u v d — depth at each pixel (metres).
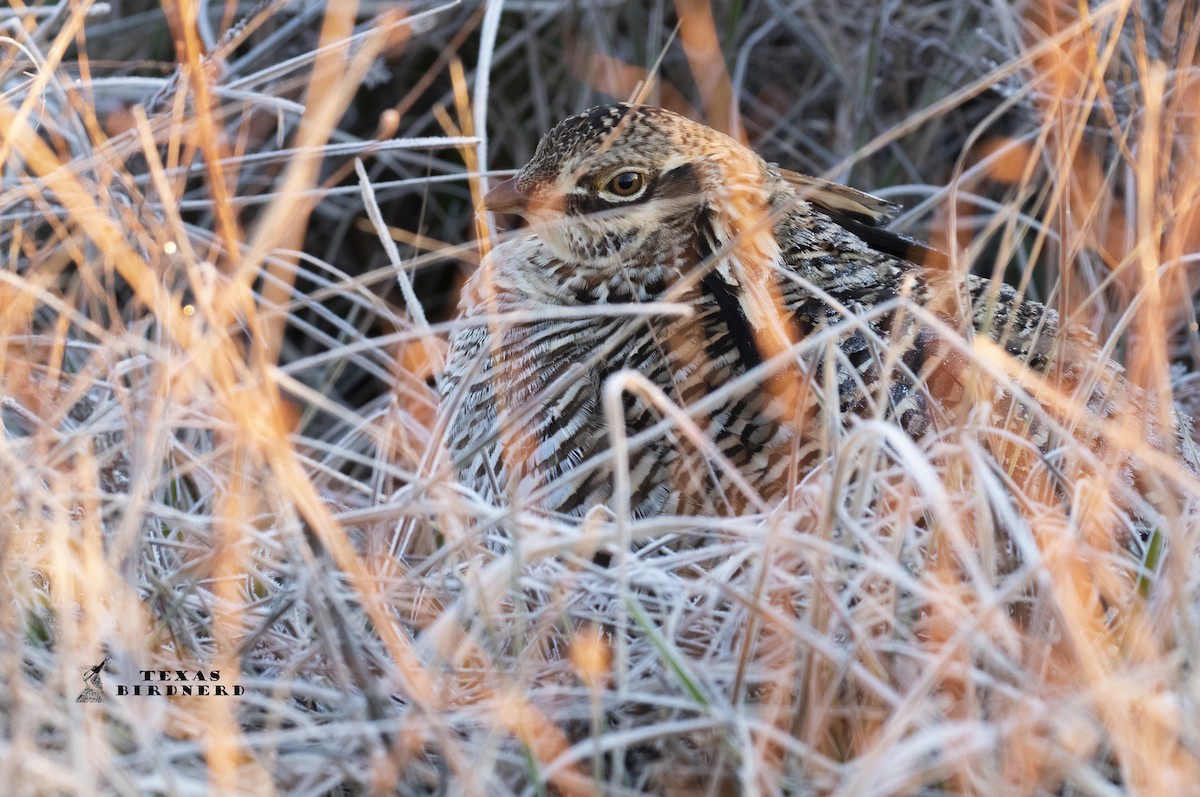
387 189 12.15
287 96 11.65
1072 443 6.43
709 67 12.08
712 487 7.45
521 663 5.67
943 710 5.70
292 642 6.52
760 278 8.27
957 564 6.25
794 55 12.97
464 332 8.98
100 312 8.86
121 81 9.09
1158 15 10.40
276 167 11.57
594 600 6.48
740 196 8.43
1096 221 10.26
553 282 8.71
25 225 9.29
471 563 5.98
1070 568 5.92
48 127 9.23
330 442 10.63
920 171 12.18
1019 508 6.54
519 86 12.89
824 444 6.49
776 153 12.76
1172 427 7.49
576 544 5.70
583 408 7.87
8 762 4.75
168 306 6.28
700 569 6.39
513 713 5.44
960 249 11.66
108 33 12.09
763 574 5.67
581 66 12.37
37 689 5.64
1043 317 7.59
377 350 9.97
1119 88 10.66
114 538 6.51
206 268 6.20
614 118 8.50
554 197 8.55
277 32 11.33
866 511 6.49
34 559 6.36
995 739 5.00
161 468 7.26
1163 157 8.64
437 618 6.43
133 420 6.42
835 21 12.30
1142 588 6.32
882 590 6.11
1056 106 7.86
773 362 6.18
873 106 12.23
